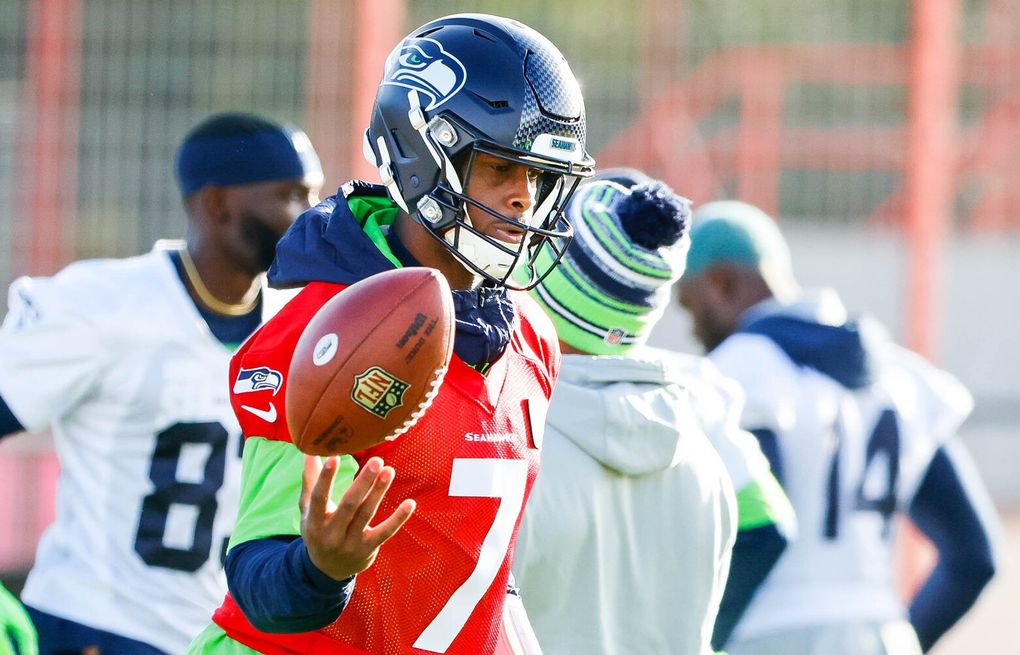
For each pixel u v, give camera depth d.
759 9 34.22
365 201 9.39
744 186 34.62
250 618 8.28
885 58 34.41
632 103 32.62
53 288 14.62
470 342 8.91
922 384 16.77
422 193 9.05
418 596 8.95
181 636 14.60
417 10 30.05
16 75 27.84
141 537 14.60
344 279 8.77
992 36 38.84
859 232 34.81
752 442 13.55
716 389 13.75
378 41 27.70
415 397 7.96
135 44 27.83
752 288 18.39
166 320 14.60
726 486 11.70
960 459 16.67
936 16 31.73
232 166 14.69
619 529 11.02
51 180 27.81
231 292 14.87
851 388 15.88
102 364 14.47
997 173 39.41
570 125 9.07
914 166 31.94
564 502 10.82
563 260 11.48
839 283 35.03
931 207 31.92
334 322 7.96
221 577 14.83
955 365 40.53
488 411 8.99
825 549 15.63
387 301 7.96
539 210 9.37
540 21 32.31
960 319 40.38
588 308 11.44
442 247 9.31
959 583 16.59
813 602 15.51
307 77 27.70
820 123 34.66
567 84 9.12
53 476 26.70
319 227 9.00
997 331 40.44
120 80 27.84
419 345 7.91
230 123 14.79
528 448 9.40
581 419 10.91
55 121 27.81
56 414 14.49
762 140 34.56
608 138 32.62
